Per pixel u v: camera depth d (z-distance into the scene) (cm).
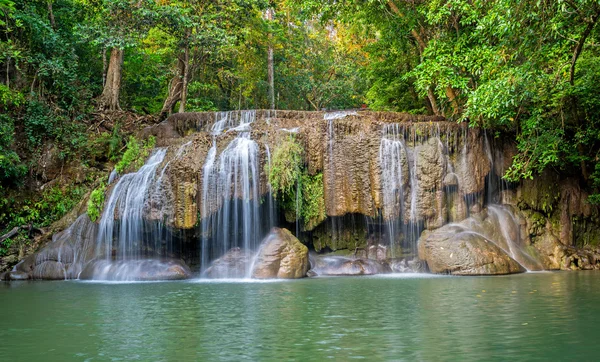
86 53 2497
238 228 1463
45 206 1819
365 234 1586
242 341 588
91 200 1539
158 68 2823
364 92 4069
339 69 4200
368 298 921
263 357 516
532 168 1664
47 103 2064
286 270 1343
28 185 1873
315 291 1037
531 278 1252
